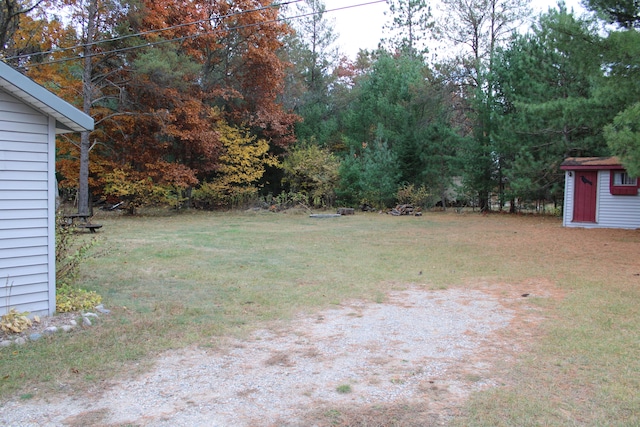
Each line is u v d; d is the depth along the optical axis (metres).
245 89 24.52
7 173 4.72
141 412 3.10
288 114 25.16
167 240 12.00
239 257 9.45
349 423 2.95
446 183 23.31
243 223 17.23
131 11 17.55
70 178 19.58
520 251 10.33
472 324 5.09
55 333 4.59
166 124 19.75
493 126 21.30
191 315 5.36
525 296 6.32
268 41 23.38
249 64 23.41
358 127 25.55
